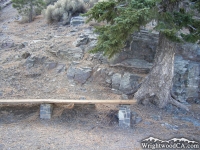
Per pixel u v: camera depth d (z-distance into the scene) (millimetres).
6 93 6602
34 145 4449
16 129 5129
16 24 11969
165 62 6223
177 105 6582
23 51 8492
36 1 12102
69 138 4840
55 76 7523
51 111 5781
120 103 5547
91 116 5840
